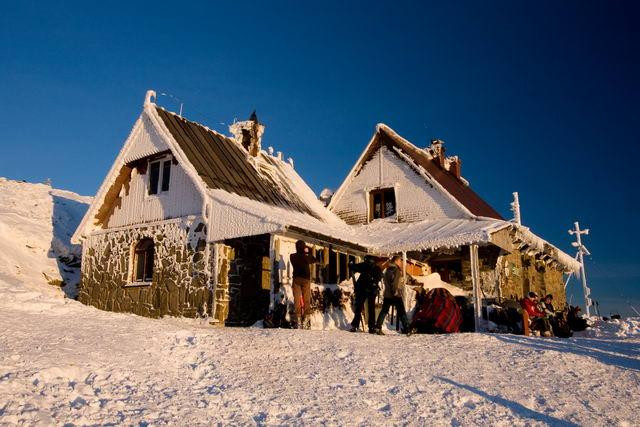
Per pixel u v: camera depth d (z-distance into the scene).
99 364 5.55
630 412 5.45
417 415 4.95
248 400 5.06
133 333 7.22
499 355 7.63
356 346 7.79
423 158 22.72
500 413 5.12
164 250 15.37
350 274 16.31
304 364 6.64
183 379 5.64
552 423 4.95
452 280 19.06
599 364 7.38
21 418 3.94
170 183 15.98
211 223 14.28
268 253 15.88
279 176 20.14
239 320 14.46
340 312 14.17
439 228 17.72
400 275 10.95
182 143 15.99
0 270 16.00
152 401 4.75
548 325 13.70
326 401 5.18
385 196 21.81
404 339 8.96
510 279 19.11
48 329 6.80
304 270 11.91
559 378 6.54
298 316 11.70
